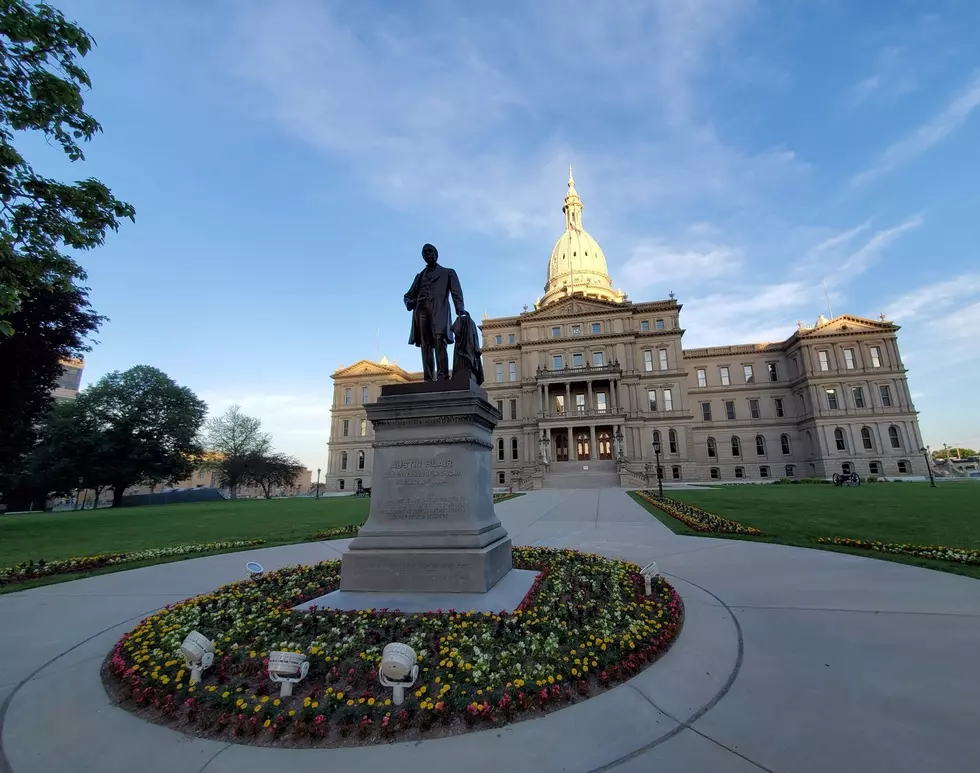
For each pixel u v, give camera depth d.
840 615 6.71
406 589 7.15
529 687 4.59
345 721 4.16
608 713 4.32
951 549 10.50
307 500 54.09
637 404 66.00
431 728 4.11
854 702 4.32
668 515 21.02
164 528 21.14
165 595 9.07
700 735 3.91
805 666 5.11
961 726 3.88
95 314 27.28
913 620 6.39
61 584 10.02
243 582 9.02
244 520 24.52
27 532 20.11
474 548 7.15
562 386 67.88
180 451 64.75
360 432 85.19
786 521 17.05
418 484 7.54
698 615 6.99
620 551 12.48
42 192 9.20
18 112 8.65
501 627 5.75
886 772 3.33
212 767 3.66
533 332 72.44
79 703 4.77
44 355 25.84
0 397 24.89
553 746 3.83
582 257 96.31
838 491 33.84
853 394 70.38
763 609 7.14
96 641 6.60
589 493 40.16
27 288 10.73
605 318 70.69
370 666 5.00
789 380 77.06
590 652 5.23
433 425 7.65
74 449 55.75
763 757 3.57
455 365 8.54
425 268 9.20
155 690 4.76
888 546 11.16
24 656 6.05
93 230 10.08
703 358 81.00
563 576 8.55
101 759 3.79
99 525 23.25
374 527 7.52
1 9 8.05
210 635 6.07
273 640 5.81
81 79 9.16
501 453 70.00
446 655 5.12
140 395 61.66
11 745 4.02
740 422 77.69
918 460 66.56
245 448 85.31
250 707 4.35
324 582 8.45
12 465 28.66
